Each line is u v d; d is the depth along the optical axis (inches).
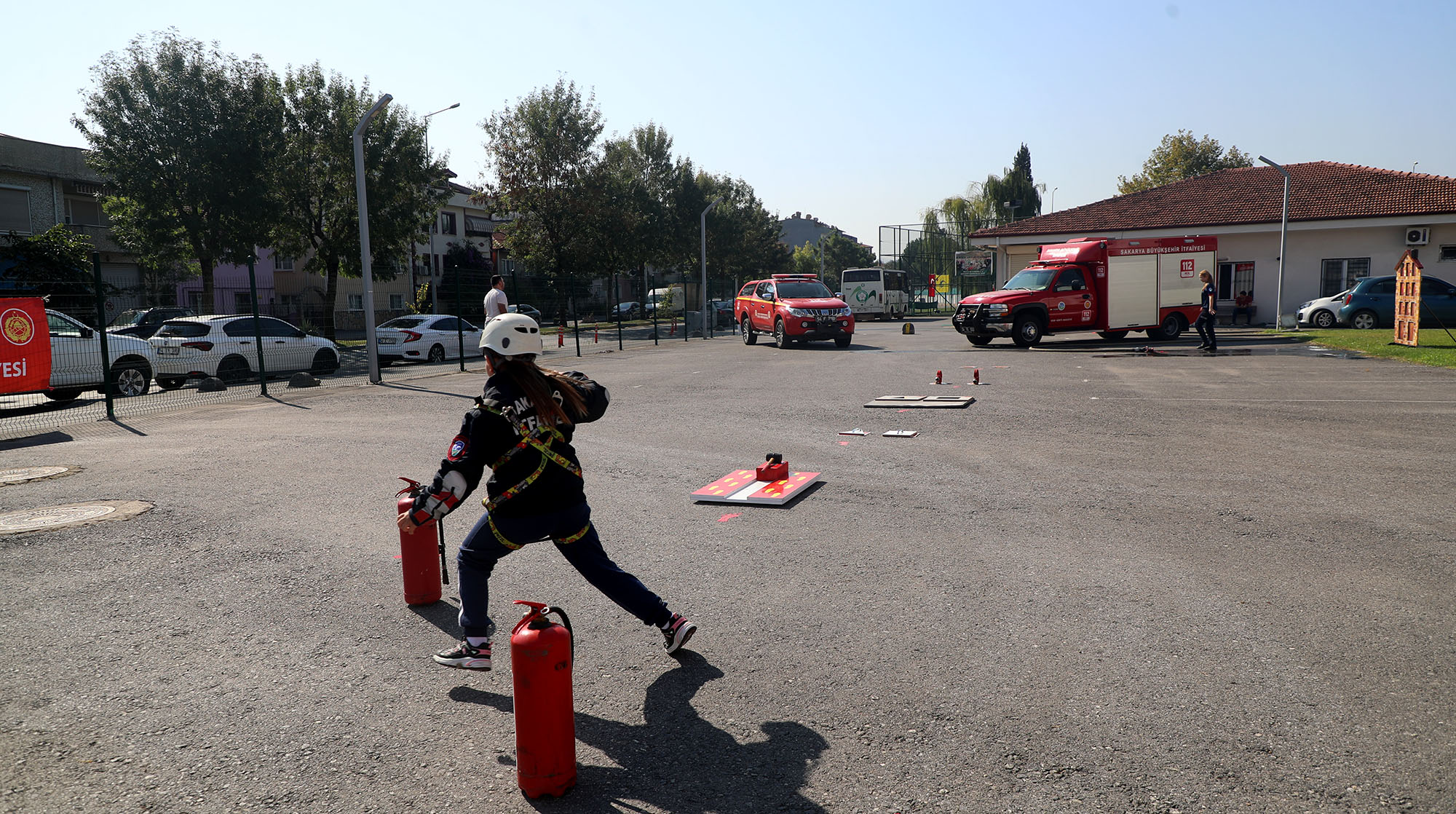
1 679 157.9
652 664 159.8
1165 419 418.9
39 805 118.0
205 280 1261.1
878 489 290.7
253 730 138.4
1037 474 307.3
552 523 147.5
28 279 945.5
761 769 123.6
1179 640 162.9
